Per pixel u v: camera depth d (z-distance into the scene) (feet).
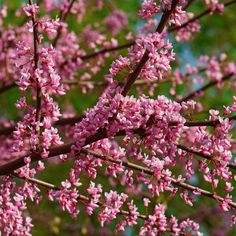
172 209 47.39
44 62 19.56
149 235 21.48
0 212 20.88
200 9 52.75
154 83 34.73
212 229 48.16
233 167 19.99
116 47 34.68
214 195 20.56
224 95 48.06
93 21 48.01
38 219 45.85
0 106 49.03
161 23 20.01
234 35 54.95
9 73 36.01
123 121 19.39
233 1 30.35
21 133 19.94
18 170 20.97
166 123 19.10
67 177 47.06
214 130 19.38
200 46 55.57
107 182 43.04
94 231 48.01
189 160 20.17
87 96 46.75
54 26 20.02
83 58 35.53
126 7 52.65
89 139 20.08
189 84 38.37
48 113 19.98
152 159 20.42
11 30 36.27
